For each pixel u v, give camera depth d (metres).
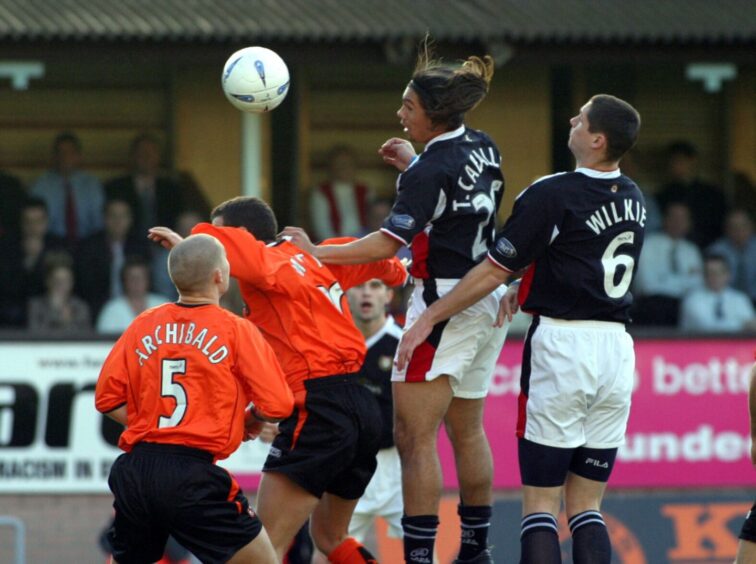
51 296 47.34
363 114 52.88
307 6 47.22
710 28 47.34
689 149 52.97
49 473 44.03
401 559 34.38
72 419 44.28
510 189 53.41
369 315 31.59
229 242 21.92
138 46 45.78
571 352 21.47
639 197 21.89
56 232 48.34
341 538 23.92
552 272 21.56
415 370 21.89
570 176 21.42
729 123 54.56
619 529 37.66
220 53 46.19
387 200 50.88
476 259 22.02
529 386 21.81
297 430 22.22
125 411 21.95
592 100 21.62
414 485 22.03
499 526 34.91
